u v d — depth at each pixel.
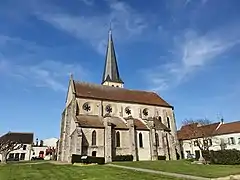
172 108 58.38
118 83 67.19
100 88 54.56
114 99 51.62
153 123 49.03
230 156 36.19
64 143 47.56
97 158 38.72
